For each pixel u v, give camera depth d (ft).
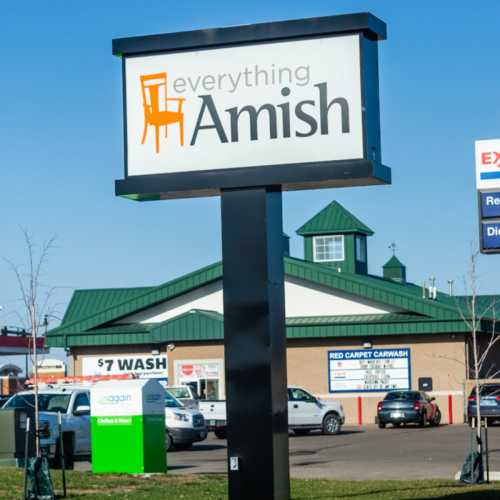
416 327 166.71
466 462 74.13
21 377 211.41
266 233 53.83
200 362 174.60
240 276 53.78
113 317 181.57
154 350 178.81
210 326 172.86
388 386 169.48
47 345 181.57
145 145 55.83
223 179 54.60
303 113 54.39
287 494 53.67
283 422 53.93
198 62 55.62
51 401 98.63
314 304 176.24
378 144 55.98
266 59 54.95
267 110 54.70
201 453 112.57
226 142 55.06
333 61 54.29
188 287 179.52
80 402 99.55
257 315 53.36
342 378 171.22
